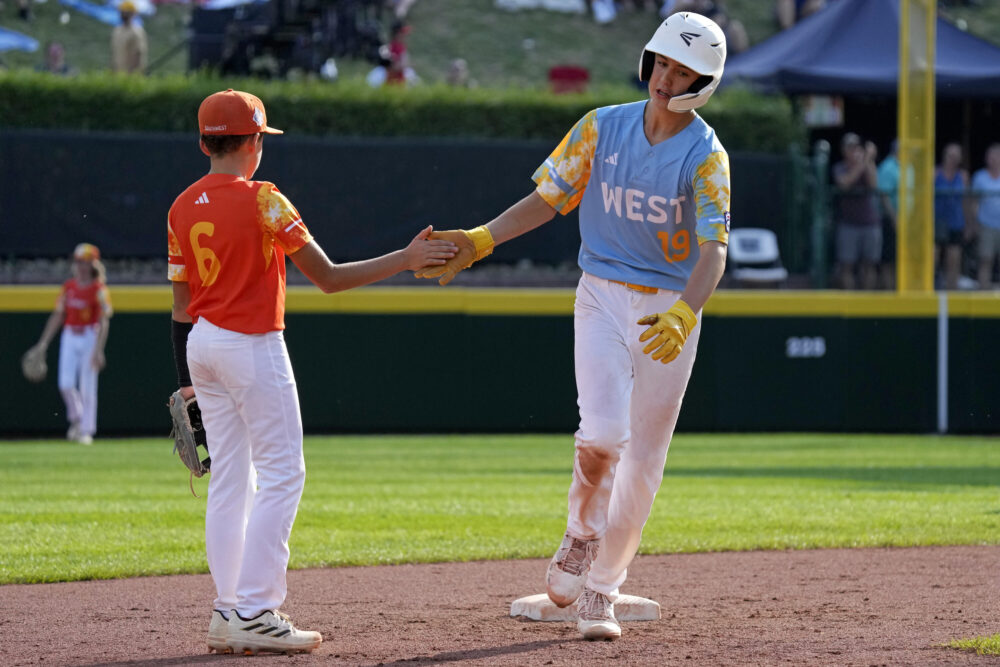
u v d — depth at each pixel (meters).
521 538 26.09
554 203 16.84
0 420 50.62
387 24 91.56
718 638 16.48
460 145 59.16
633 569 22.59
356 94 62.41
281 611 18.69
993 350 53.69
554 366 53.72
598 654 15.50
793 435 53.03
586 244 16.67
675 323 14.92
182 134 57.25
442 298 53.06
